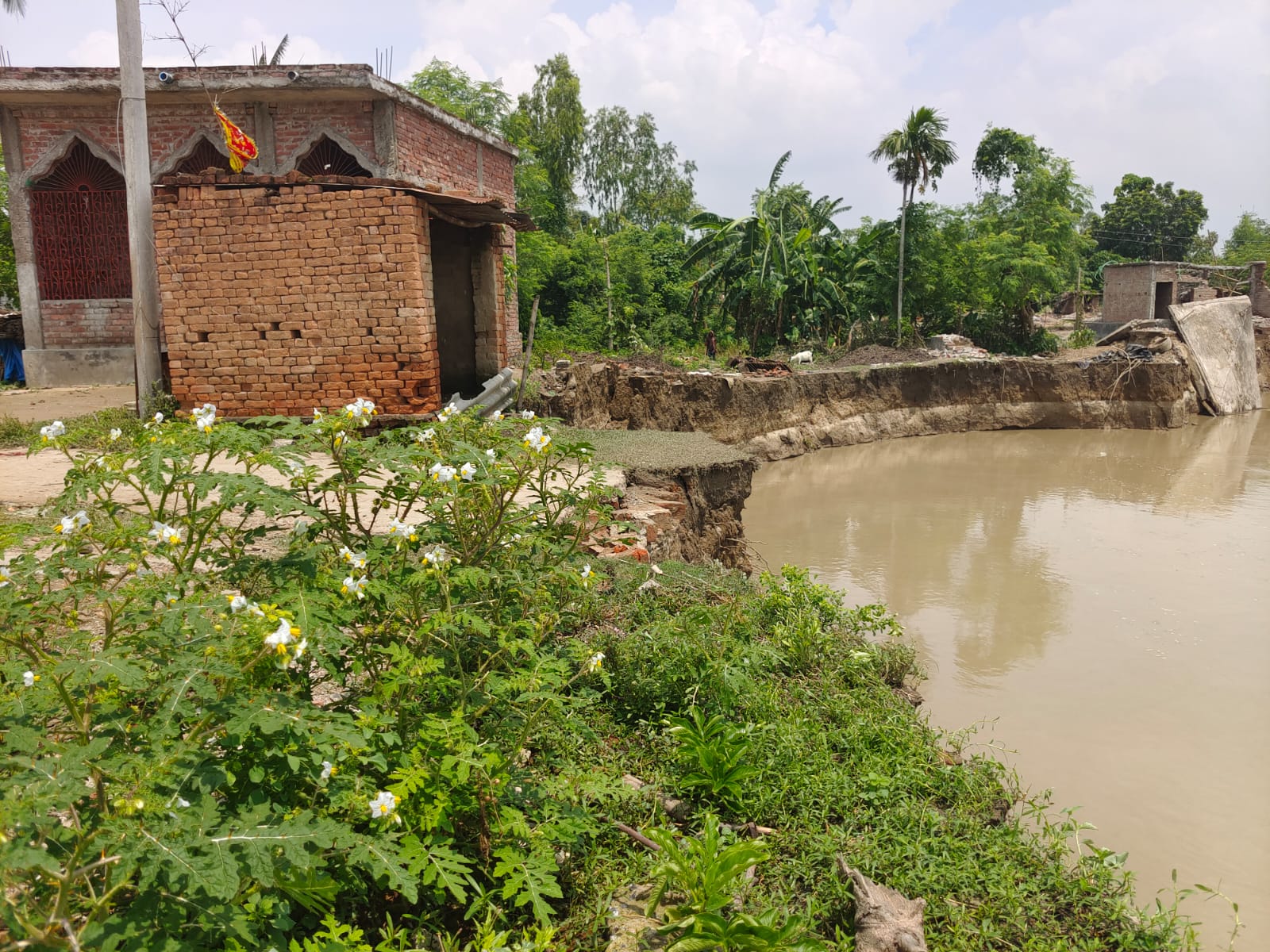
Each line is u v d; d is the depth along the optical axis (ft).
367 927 9.68
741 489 42.47
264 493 10.15
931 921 11.71
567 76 136.05
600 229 159.63
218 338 34.55
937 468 82.07
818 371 99.30
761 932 9.76
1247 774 25.11
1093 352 115.75
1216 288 162.61
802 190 138.82
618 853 12.17
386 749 10.09
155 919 7.13
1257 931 17.99
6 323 59.11
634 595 19.83
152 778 7.12
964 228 137.90
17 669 8.50
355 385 34.50
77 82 46.68
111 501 11.00
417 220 33.83
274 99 48.75
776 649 20.70
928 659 34.65
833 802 14.30
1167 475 77.87
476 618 11.31
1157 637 37.73
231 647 8.39
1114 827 22.16
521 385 46.57
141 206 36.09
